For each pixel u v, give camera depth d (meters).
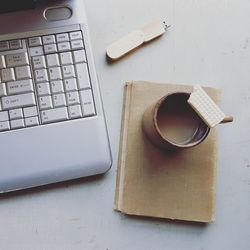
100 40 0.58
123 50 0.57
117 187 0.54
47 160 0.51
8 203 0.53
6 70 0.52
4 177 0.51
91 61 0.53
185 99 0.52
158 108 0.50
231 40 0.60
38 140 0.52
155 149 0.55
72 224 0.53
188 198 0.54
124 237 0.53
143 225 0.53
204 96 0.50
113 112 0.56
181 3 0.60
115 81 0.57
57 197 0.53
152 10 0.59
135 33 0.58
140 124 0.55
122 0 0.59
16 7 0.54
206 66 0.58
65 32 0.54
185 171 0.54
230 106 0.58
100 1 0.59
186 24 0.59
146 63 0.58
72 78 0.53
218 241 0.54
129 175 0.54
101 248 0.52
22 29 0.53
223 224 0.54
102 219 0.53
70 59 0.53
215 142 0.55
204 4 0.60
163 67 0.58
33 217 0.52
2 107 0.52
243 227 0.54
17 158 0.51
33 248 0.52
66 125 0.52
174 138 0.52
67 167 0.52
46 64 0.53
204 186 0.54
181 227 0.54
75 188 0.53
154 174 0.54
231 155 0.56
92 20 0.58
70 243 0.52
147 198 0.53
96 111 0.53
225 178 0.56
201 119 0.51
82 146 0.52
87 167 0.52
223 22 0.60
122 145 0.55
